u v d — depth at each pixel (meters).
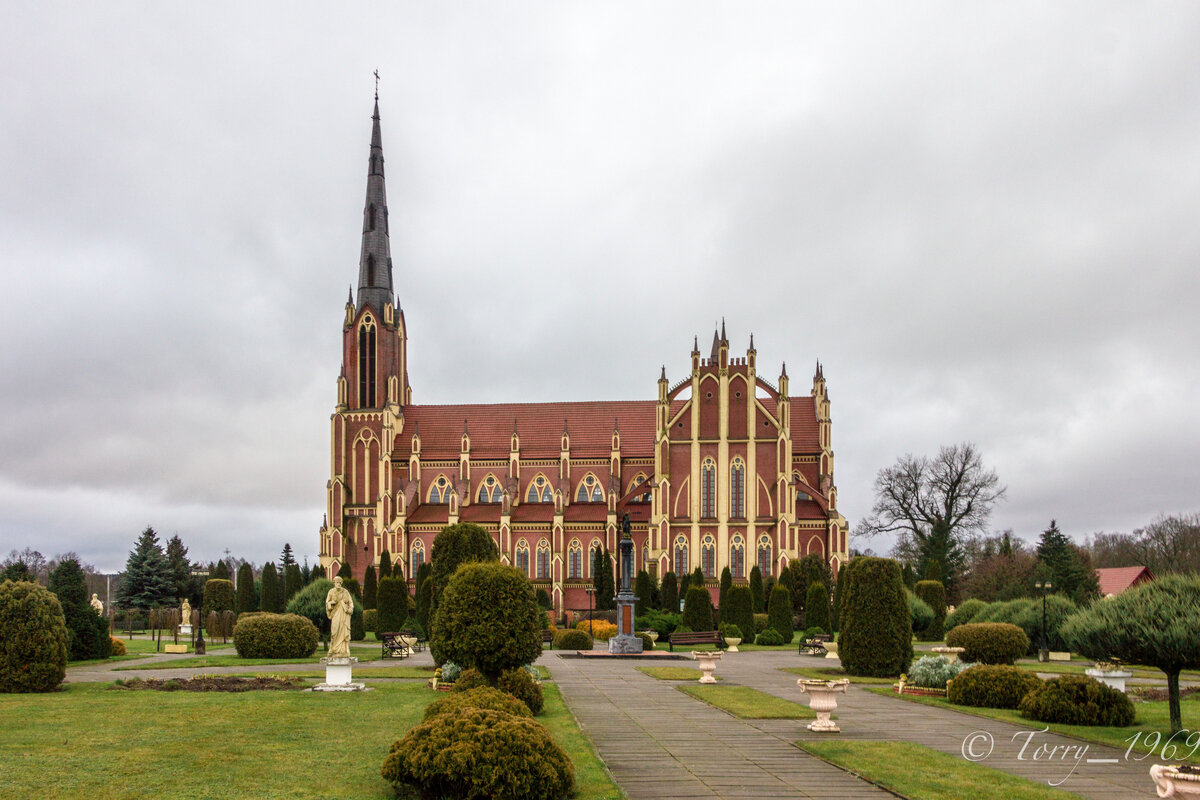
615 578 119.88
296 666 52.47
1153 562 136.62
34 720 29.88
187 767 22.91
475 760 19.88
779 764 25.31
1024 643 52.66
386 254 139.12
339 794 20.64
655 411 133.50
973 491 118.94
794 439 125.62
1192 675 58.56
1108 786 23.59
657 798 21.52
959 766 25.19
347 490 131.12
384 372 134.25
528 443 133.25
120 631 107.38
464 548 49.91
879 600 49.59
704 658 44.50
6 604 38.72
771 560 115.69
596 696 39.12
